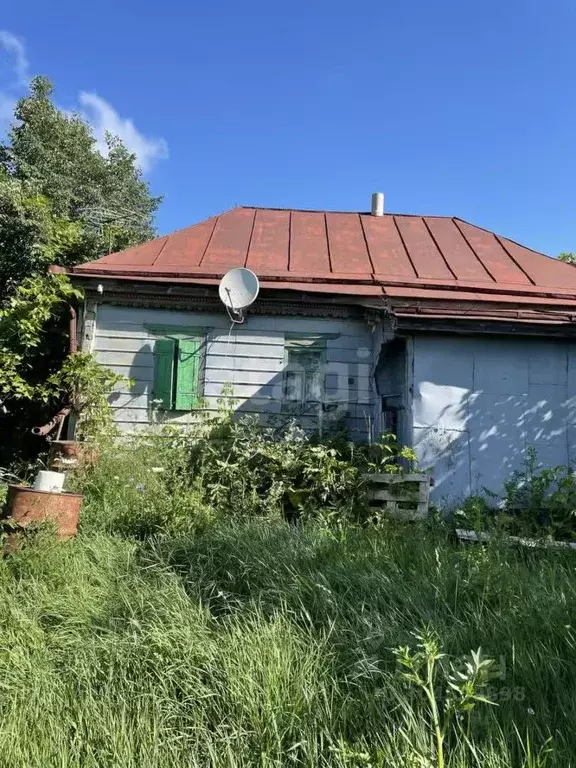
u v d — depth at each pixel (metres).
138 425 9.49
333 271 10.20
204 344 9.70
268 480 7.32
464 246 11.84
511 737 2.50
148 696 2.91
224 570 4.48
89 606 3.92
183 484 7.11
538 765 2.23
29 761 2.53
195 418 9.54
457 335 7.96
